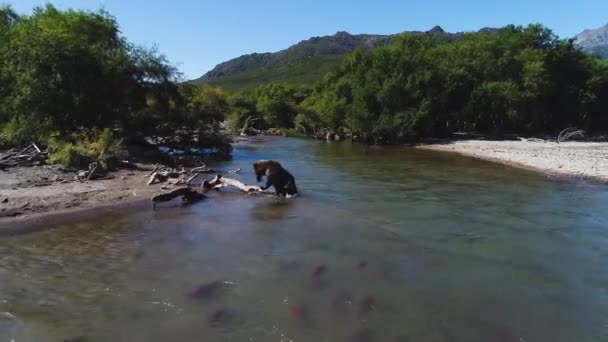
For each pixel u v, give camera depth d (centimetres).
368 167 2930
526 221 1550
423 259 1152
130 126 3131
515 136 5700
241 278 999
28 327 756
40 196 1617
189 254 1152
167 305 857
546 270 1084
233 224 1457
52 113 2667
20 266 1035
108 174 2109
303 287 958
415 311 859
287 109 7306
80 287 930
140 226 1397
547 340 764
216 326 783
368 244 1268
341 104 5669
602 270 1087
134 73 3131
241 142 5088
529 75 5925
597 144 4688
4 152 2288
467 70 6016
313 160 3309
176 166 2589
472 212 1673
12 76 2648
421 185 2252
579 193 2042
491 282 1006
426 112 5234
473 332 784
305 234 1355
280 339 745
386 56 5956
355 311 852
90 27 3212
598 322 829
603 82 6631
